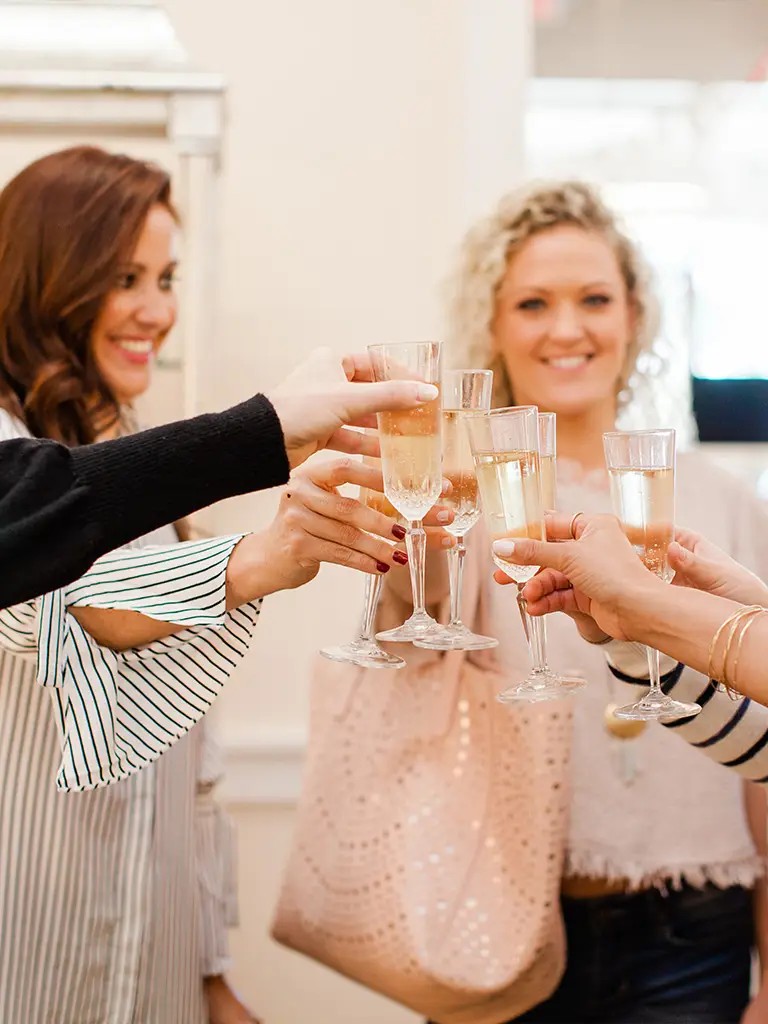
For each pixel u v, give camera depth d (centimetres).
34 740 145
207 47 278
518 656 181
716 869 179
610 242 203
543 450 127
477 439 119
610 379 202
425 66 279
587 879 180
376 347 120
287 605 277
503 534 119
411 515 120
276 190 278
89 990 151
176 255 192
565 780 171
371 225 279
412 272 279
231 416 110
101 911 152
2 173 245
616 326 201
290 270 278
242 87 277
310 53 278
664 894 180
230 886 196
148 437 109
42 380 174
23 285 176
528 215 202
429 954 170
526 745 173
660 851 178
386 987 177
